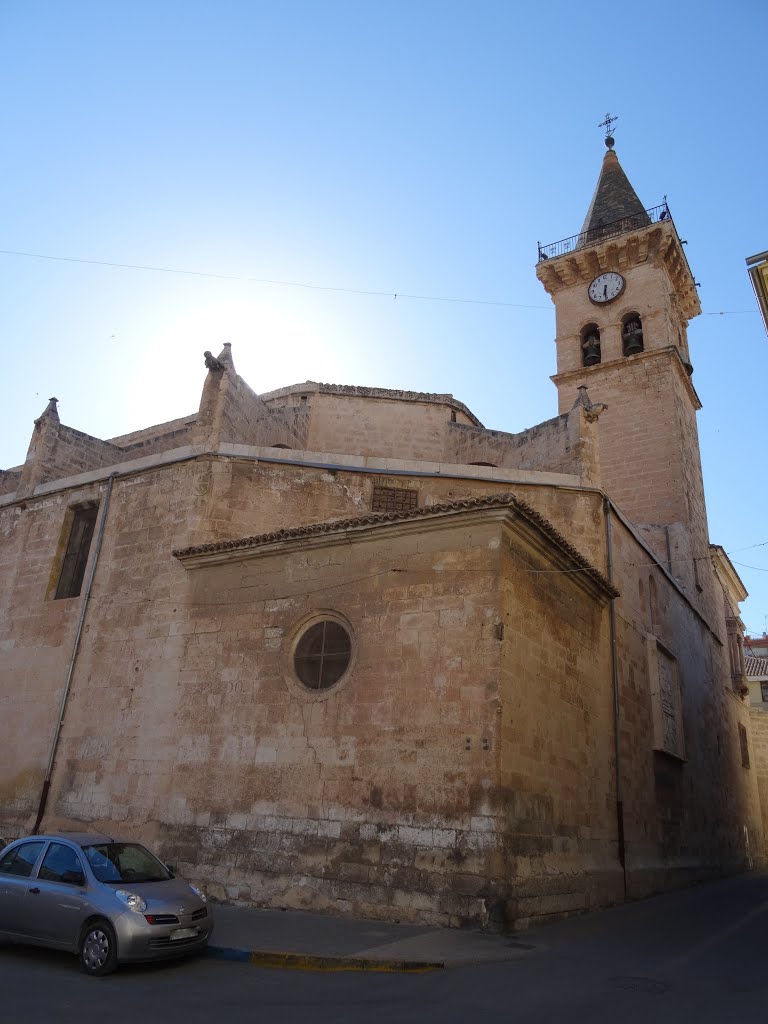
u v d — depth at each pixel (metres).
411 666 12.59
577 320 34.25
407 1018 6.47
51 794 15.84
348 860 11.89
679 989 7.60
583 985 7.70
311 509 17.34
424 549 13.29
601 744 15.57
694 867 20.44
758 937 11.38
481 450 23.88
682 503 28.12
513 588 12.83
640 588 19.86
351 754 12.59
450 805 11.42
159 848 13.84
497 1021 6.38
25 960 8.95
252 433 20.69
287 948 9.20
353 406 25.70
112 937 8.28
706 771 24.16
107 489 18.58
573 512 17.64
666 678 20.47
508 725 11.79
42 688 17.22
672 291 33.75
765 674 40.56
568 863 12.94
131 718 15.51
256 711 13.96
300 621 14.16
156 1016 6.55
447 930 10.49
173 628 15.77
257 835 12.95
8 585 19.48
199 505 16.95
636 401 30.62
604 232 35.69
